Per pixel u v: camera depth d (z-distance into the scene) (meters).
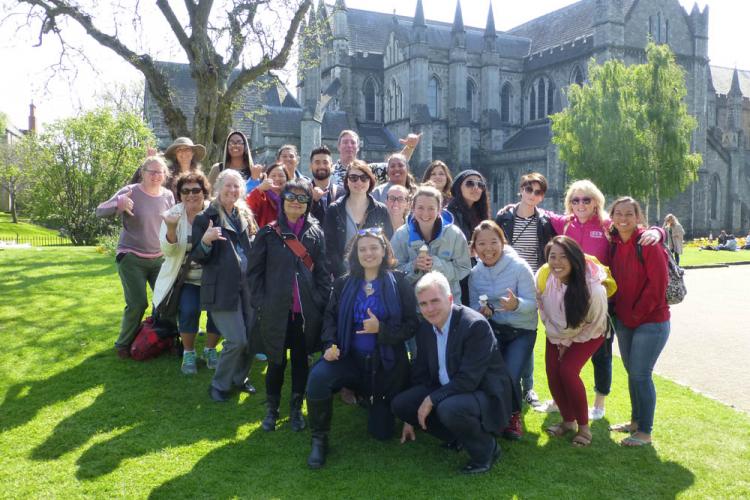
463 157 58.12
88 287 13.03
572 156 42.84
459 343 5.86
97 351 8.83
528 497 5.29
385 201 8.68
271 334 6.38
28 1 19.45
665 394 8.24
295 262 6.52
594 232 7.17
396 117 59.16
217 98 20.38
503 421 5.83
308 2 20.78
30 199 49.47
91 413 6.85
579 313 6.12
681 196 58.31
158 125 49.16
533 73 63.34
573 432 6.75
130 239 8.38
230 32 20.86
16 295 11.91
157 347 8.52
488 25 61.53
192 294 7.97
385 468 5.84
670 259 6.55
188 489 5.34
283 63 21.00
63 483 5.39
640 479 5.66
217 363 7.68
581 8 63.25
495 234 6.64
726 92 85.94
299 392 6.71
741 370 10.01
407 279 6.54
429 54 58.62
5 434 6.29
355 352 6.27
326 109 56.31
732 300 18.53
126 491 5.29
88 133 35.44
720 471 5.84
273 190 8.42
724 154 62.97
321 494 5.30
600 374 7.18
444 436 6.20
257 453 6.07
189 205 7.61
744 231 64.69
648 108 41.66
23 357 8.47
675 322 14.70
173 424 6.67
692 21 58.38
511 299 6.36
